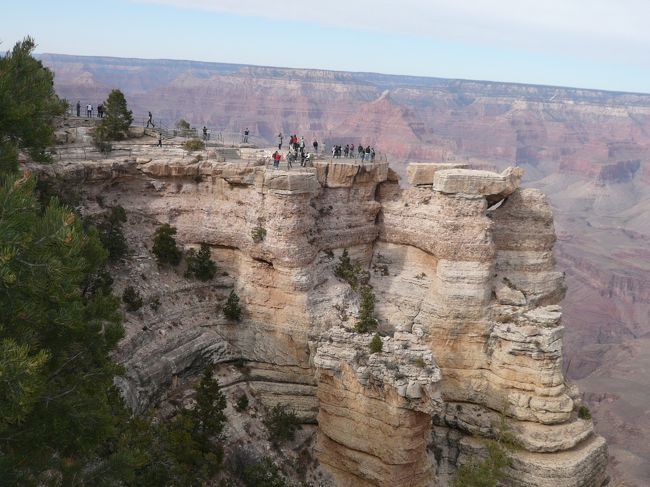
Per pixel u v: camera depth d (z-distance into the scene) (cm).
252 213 5134
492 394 5147
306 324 4944
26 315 2211
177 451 3925
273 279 5072
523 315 5119
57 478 2708
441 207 5356
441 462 5203
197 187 5434
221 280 5331
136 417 3753
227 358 5062
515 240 5588
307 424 5028
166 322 4831
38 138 3256
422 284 5500
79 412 2570
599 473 5100
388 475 4516
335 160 5781
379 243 5850
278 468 4497
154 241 5184
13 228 2112
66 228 2219
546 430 4906
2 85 2797
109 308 2980
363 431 4562
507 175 5484
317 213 5450
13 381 1938
